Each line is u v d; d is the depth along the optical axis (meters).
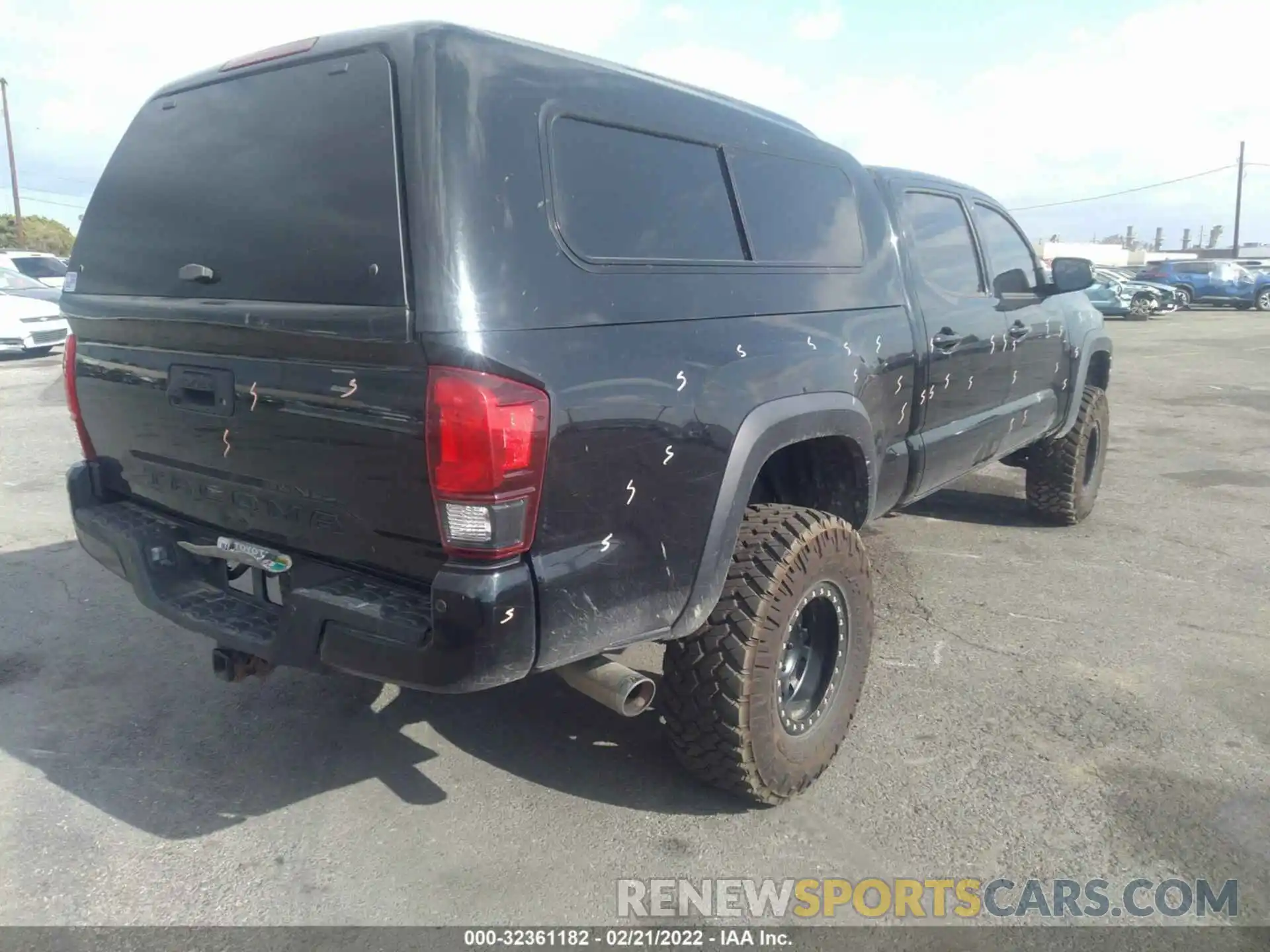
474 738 3.54
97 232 3.20
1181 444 9.25
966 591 5.10
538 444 2.26
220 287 2.68
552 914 2.62
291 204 2.51
